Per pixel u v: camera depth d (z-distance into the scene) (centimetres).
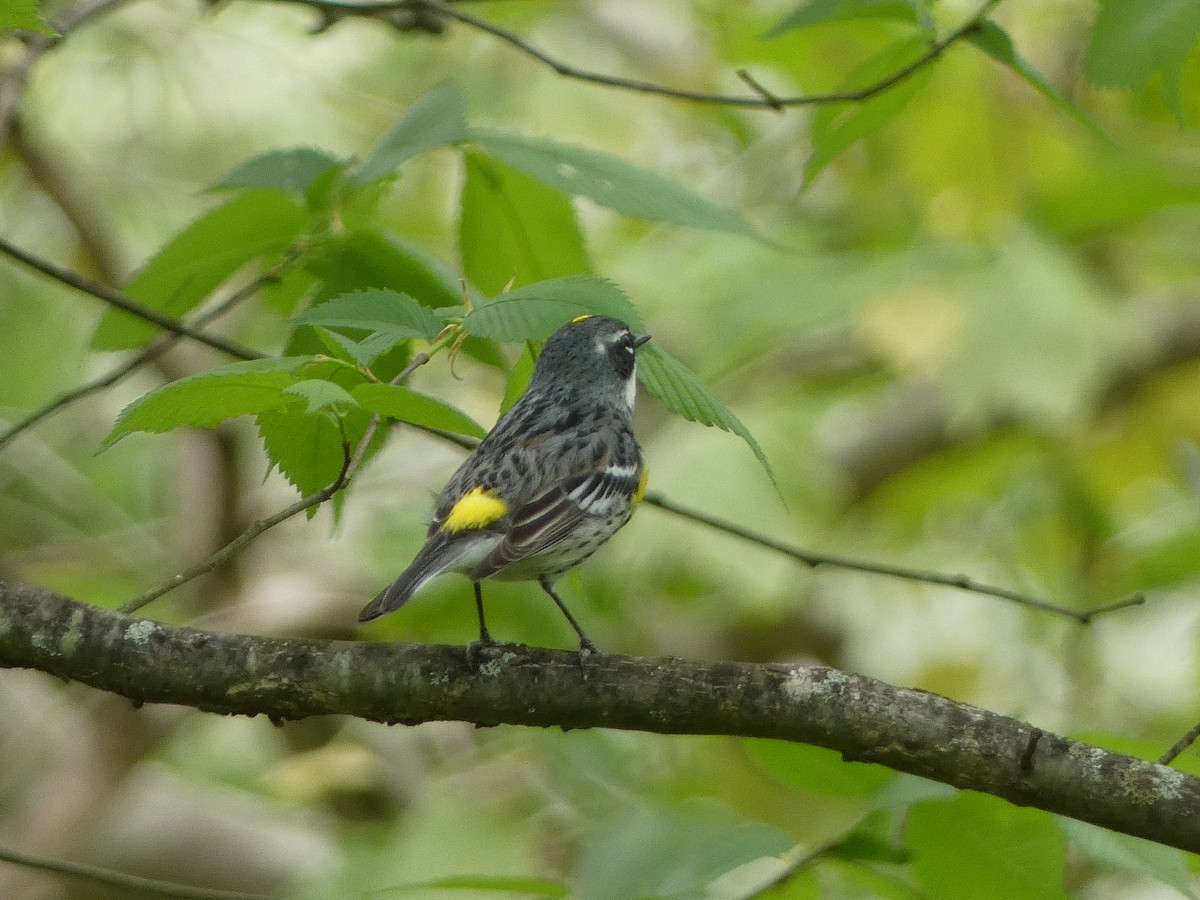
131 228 1495
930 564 1590
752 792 1219
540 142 688
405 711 611
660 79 1608
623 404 831
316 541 1411
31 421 768
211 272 756
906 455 1594
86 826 1243
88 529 1641
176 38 1412
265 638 616
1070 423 1534
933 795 582
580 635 716
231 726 1481
